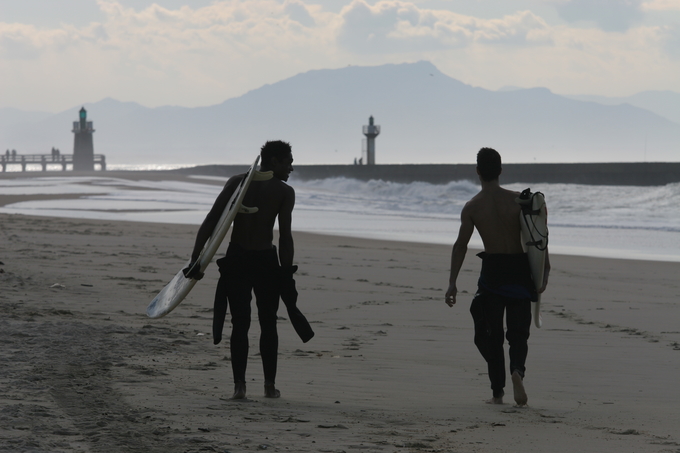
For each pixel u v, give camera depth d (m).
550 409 18.28
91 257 56.09
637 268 61.78
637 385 21.83
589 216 138.50
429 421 16.17
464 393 20.31
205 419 15.11
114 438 13.25
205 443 13.08
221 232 17.92
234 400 17.61
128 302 36.12
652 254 74.56
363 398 18.83
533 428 15.76
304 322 18.72
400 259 63.22
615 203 169.62
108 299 36.75
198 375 20.62
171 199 155.12
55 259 53.88
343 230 97.75
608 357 26.58
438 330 31.73
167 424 14.53
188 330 28.91
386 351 26.75
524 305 19.59
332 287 45.81
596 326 34.06
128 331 26.72
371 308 37.97
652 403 19.27
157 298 20.17
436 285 47.75
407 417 16.53
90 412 15.30
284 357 24.97
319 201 166.88
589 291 47.50
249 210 18.33
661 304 41.66
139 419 14.83
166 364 21.78
